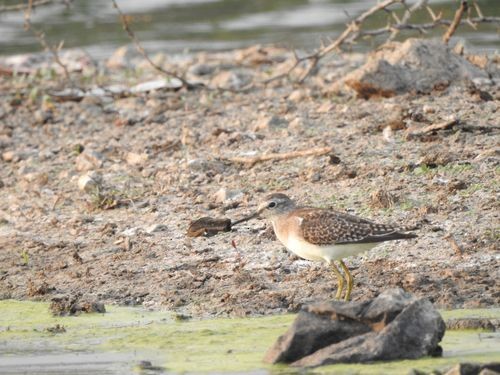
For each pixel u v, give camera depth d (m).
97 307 12.49
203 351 10.91
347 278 11.98
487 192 14.35
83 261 13.91
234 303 12.27
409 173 15.22
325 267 13.05
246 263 13.38
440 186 14.66
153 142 18.25
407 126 16.91
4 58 27.75
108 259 13.90
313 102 19.28
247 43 28.72
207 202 15.30
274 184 15.55
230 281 12.88
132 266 13.60
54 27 32.78
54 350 11.24
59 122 20.31
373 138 16.77
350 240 11.79
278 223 12.50
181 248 14.00
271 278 12.88
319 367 10.01
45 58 27.44
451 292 12.01
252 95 20.66
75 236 14.83
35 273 13.74
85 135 19.31
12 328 12.06
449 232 13.44
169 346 11.16
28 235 15.05
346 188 15.03
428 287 12.16
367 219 12.74
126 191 16.09
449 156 15.50
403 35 26.83
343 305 10.38
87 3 36.16
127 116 20.11
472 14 28.44
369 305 10.34
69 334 11.77
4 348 11.38
